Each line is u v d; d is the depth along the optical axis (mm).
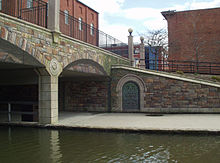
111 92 17547
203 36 26188
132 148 7398
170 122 11297
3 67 11586
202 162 6113
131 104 17109
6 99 16828
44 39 10578
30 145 7887
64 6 20609
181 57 26766
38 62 10312
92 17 26516
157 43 30125
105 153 6926
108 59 17234
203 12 26391
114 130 9789
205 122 11172
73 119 13094
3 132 10156
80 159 6410
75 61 13211
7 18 8602
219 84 15539
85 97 18234
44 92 11234
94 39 17672
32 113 12016
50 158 6523
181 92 15969
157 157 6523
